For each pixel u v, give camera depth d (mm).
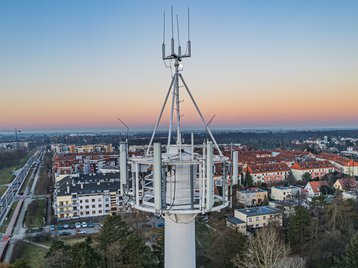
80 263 31578
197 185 11148
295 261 35406
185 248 10492
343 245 39406
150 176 11789
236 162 11414
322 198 51000
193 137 10414
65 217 66562
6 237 54812
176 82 10695
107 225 39312
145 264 34500
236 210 55000
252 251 30906
